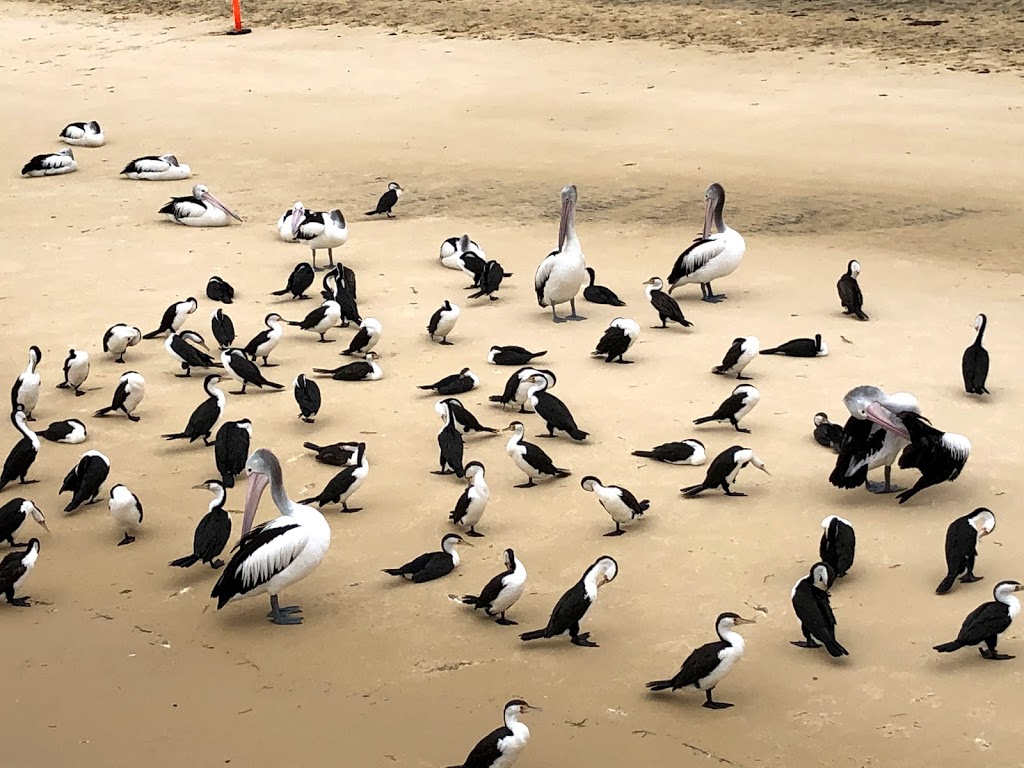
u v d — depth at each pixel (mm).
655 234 23188
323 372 17375
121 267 22016
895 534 12820
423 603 11977
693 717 10156
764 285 20594
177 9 42875
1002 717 9984
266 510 13812
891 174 25953
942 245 22156
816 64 33594
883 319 18828
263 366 17766
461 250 21500
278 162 28281
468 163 27734
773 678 10617
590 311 19734
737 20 38031
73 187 26875
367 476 14461
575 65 34656
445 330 18172
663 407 15961
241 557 11484
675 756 9695
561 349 18062
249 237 23609
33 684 10969
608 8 40094
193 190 26266
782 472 14211
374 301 20234
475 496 12898
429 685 10727
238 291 20781
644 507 13164
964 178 25547
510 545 12914
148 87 34594
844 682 10516
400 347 18312
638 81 33094
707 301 19922
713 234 19781
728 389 16453
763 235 23000
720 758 9656
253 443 15344
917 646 10945
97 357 18203
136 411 16438
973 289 20016
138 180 27234
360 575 12500
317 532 11742
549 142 28938
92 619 11922
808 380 16641
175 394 16953
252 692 10750
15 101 33719
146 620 11891
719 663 10062
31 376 16031
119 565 12852
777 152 27578
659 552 12648
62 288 20984
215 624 11805
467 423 15133
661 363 17406
